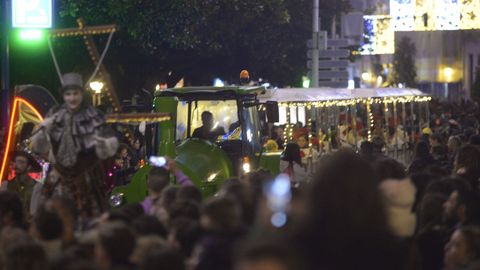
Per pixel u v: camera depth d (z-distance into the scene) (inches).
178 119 1216.8
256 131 1242.0
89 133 739.4
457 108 3070.9
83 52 1824.6
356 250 444.1
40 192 842.8
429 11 3245.6
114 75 2066.9
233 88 1203.2
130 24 1871.3
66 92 737.0
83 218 743.7
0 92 1439.5
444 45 5280.5
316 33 2112.5
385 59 5054.1
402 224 605.9
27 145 912.9
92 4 1786.4
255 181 780.6
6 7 1219.2
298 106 1763.0
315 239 446.3
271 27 2283.5
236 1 2058.3
